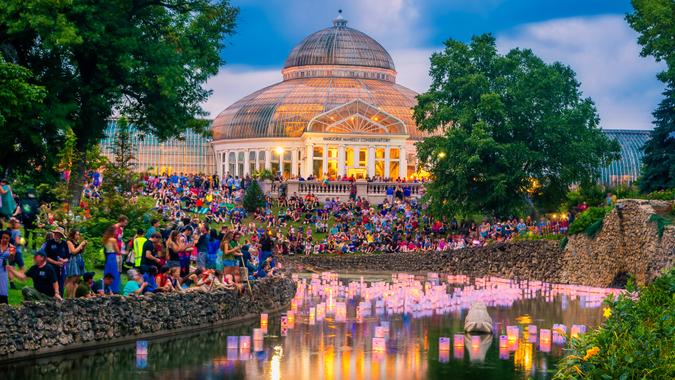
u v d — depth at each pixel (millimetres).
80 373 29125
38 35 54062
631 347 21125
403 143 156375
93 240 46062
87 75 56906
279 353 34312
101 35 54906
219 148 173500
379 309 50188
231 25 63594
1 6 50688
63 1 51344
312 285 66375
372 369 31672
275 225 106062
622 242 62094
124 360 31531
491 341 38469
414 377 30469
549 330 38625
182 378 29250
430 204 97125
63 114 53031
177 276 39469
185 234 42312
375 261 90062
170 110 60625
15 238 34250
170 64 57906
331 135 155375
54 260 32969
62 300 32250
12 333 30297
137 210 54844
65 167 53125
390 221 105062
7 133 51094
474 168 91812
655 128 85125
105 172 57688
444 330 41656
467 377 30562
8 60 54219
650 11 81438
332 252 96188
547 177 95000
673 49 82312
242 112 172250
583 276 67688
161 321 37062
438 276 80812
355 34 188625
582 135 94250
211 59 62656
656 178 84562
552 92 93812
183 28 61344
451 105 96188
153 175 116625
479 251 80875
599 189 105062
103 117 58750
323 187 121562
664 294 25422
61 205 47344
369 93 173000
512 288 65625
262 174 127438
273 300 48500
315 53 184875
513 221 93188
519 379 30312
